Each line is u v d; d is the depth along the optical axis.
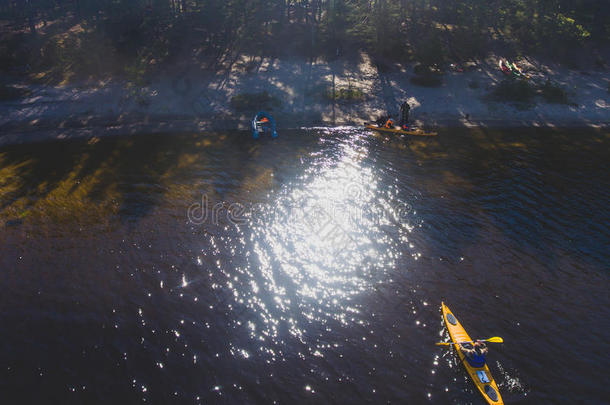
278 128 36.59
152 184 26.98
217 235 22.36
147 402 14.04
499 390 14.58
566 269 20.39
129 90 41.59
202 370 15.26
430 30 54.22
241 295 18.75
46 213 23.81
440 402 14.23
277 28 55.69
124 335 16.59
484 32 55.22
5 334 16.52
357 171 29.39
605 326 17.25
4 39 52.69
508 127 37.34
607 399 14.34
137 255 20.75
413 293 18.94
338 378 15.04
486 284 19.41
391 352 16.08
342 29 55.81
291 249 21.66
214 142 33.47
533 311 17.92
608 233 23.11
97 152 31.36
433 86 44.53
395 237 22.62
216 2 52.47
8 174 28.03
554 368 15.42
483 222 23.88
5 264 19.98
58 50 46.56
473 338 16.47
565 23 49.75
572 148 33.59
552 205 25.66
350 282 19.64
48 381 14.74
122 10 53.62
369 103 41.19
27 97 40.03
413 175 28.97
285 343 16.47
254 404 14.04
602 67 48.47
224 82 44.16
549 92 42.31
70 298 18.23
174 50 49.91
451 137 35.25
